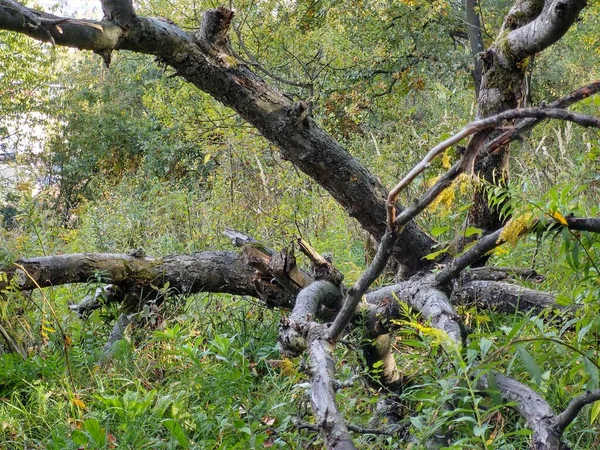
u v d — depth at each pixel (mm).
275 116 4359
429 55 12969
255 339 4523
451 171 2461
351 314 2756
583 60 13320
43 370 4035
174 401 3457
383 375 3738
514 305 4016
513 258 4789
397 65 12703
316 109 11859
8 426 3527
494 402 2496
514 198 2756
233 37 11703
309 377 2598
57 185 18422
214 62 4281
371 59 12594
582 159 4148
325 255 4070
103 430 3186
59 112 20688
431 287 3613
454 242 3627
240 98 4344
